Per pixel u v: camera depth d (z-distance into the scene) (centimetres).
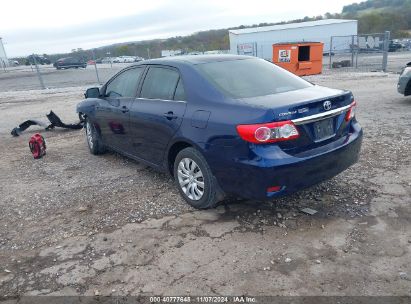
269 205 414
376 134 678
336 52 3325
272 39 4341
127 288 297
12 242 380
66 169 598
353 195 427
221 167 363
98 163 618
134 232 380
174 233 372
